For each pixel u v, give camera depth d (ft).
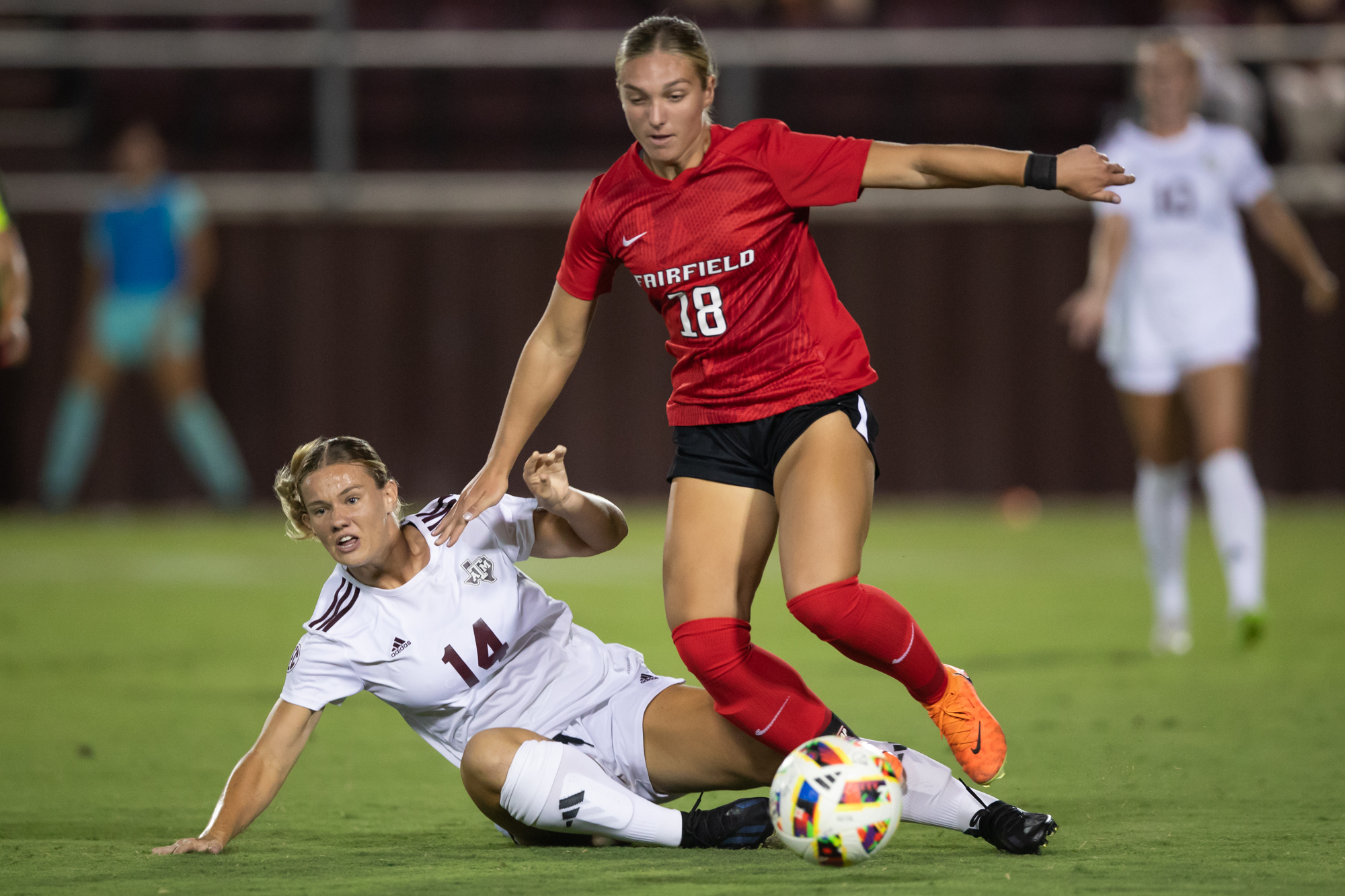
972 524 162.50
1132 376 89.92
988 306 173.47
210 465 167.63
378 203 175.73
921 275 173.06
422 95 182.50
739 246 45.60
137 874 41.68
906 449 174.60
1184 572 91.86
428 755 63.82
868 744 41.93
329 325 173.58
